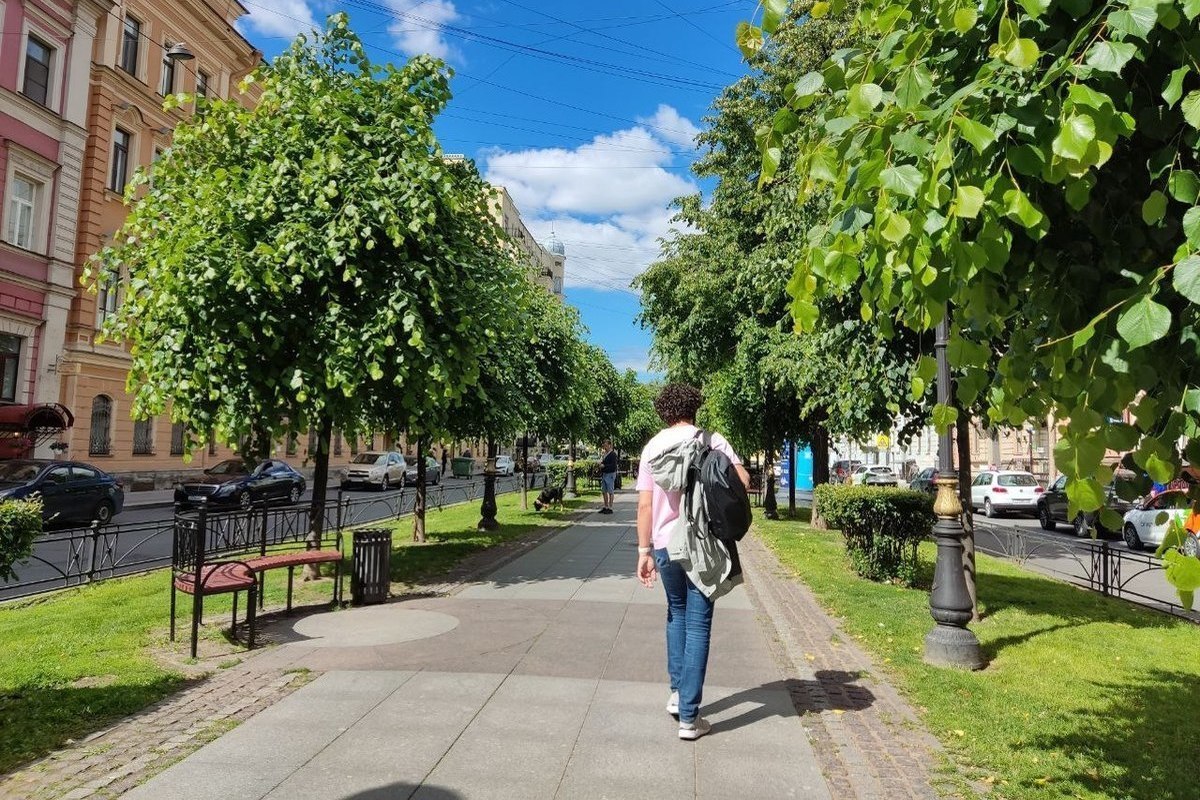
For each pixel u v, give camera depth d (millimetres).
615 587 8586
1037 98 1857
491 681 4973
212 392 7637
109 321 8234
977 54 2207
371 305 7918
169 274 7328
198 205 7832
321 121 8258
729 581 4078
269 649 5770
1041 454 35312
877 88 1943
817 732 4242
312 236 7613
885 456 44812
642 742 4000
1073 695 5027
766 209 14328
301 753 3785
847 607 7656
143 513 20406
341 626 6555
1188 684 5359
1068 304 2186
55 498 15578
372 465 34406
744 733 4160
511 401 12656
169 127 28234
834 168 2086
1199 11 1573
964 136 1715
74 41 24062
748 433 19266
